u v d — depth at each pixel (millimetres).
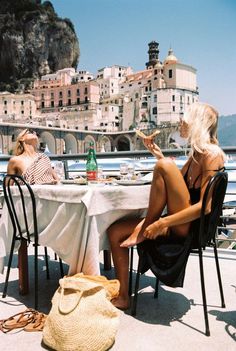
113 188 2498
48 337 2137
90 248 2402
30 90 135375
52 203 2643
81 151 93688
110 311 2162
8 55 140125
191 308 2723
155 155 3018
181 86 118562
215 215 2428
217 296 2961
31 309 2623
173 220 2312
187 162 2623
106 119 118312
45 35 145750
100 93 138625
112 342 2146
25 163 3408
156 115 112062
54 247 2662
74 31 156875
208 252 4203
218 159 2363
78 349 2039
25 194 2832
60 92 130625
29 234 2828
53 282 3336
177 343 2199
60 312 2109
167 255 2342
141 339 2246
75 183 3086
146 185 2814
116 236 2619
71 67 155875
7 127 77188
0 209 3486
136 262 3939
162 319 2529
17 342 2219
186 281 3307
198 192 2447
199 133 2412
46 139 88375
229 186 9258
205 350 2119
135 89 123125
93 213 2363
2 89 139625
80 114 119125
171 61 121250
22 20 142625
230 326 2430
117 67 145750
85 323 2068
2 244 2984
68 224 2512
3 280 3387
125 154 5676
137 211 2797
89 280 2254
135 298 2574
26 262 3012
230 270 3584
